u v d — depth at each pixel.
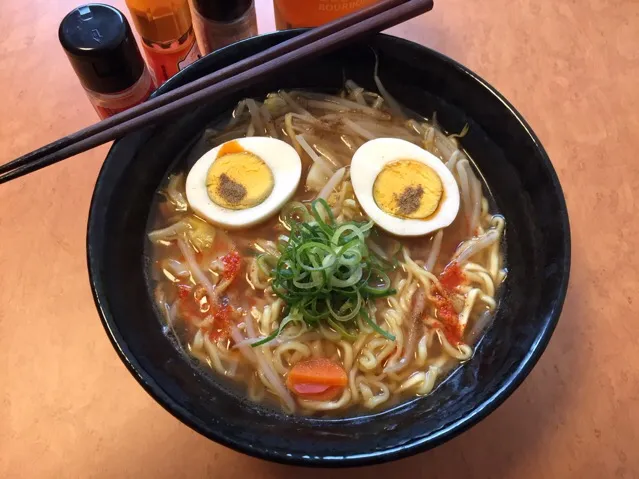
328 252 0.22
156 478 0.22
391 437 0.20
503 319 0.24
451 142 0.27
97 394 0.23
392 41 0.24
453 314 0.24
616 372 0.24
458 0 0.31
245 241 0.25
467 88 0.24
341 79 0.27
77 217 0.26
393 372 0.23
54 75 0.29
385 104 0.27
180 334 0.24
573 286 0.25
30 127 0.28
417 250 0.25
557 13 0.31
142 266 0.25
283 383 0.23
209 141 0.27
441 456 0.22
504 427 0.23
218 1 0.25
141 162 0.24
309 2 0.26
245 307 0.24
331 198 0.26
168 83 0.23
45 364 0.23
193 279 0.25
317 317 0.23
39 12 0.30
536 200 0.23
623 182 0.27
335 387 0.23
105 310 0.19
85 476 0.22
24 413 0.23
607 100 0.29
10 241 0.25
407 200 0.25
